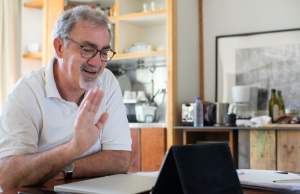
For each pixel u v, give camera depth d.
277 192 1.01
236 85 3.21
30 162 1.13
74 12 1.31
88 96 1.06
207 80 3.34
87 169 1.29
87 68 1.29
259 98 3.09
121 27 3.39
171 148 0.78
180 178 0.76
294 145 2.49
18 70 3.67
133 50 3.33
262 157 2.60
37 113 1.38
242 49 3.21
